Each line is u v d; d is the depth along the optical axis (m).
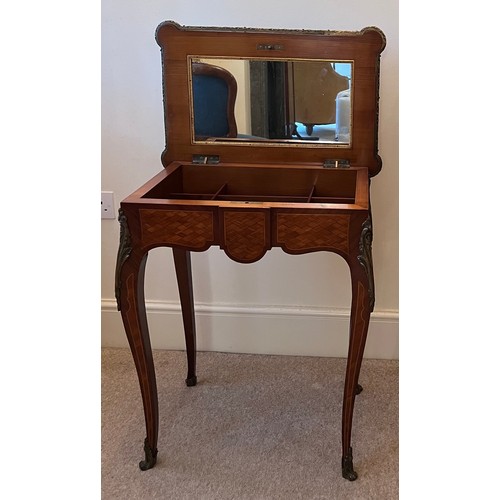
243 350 2.17
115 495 1.55
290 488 1.56
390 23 1.79
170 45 1.69
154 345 2.20
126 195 2.05
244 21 1.84
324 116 1.72
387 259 2.02
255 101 1.72
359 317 1.46
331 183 1.73
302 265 2.05
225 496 1.54
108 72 1.93
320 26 1.82
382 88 1.85
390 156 1.91
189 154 1.78
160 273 2.12
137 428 1.79
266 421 1.81
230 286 2.11
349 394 1.53
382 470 1.62
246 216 1.41
